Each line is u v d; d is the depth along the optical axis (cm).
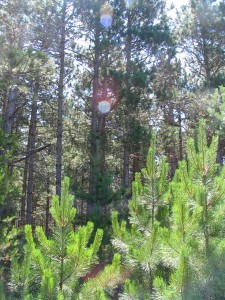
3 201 908
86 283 429
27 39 1666
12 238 906
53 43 1786
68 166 1652
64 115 2038
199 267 385
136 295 417
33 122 2031
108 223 1052
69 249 404
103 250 763
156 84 1900
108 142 1742
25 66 1133
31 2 1681
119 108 1695
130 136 1555
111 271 436
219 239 412
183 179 449
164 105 1964
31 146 2016
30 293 400
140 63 1755
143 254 450
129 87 1611
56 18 1681
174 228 438
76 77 1983
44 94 1970
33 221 2952
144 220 534
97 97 1759
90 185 1295
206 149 455
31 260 408
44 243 422
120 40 1714
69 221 423
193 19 2138
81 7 1677
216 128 1106
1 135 949
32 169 1975
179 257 393
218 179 442
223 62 2120
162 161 568
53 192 2534
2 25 1591
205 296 372
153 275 471
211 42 2105
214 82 1856
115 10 1744
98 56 1806
